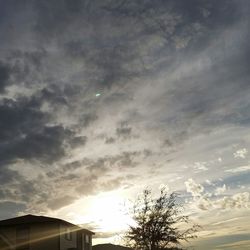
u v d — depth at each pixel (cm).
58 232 3531
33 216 3697
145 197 3039
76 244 3909
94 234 4384
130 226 3005
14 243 3506
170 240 2941
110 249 4653
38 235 3519
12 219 3669
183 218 3002
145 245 2945
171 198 3045
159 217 2972
